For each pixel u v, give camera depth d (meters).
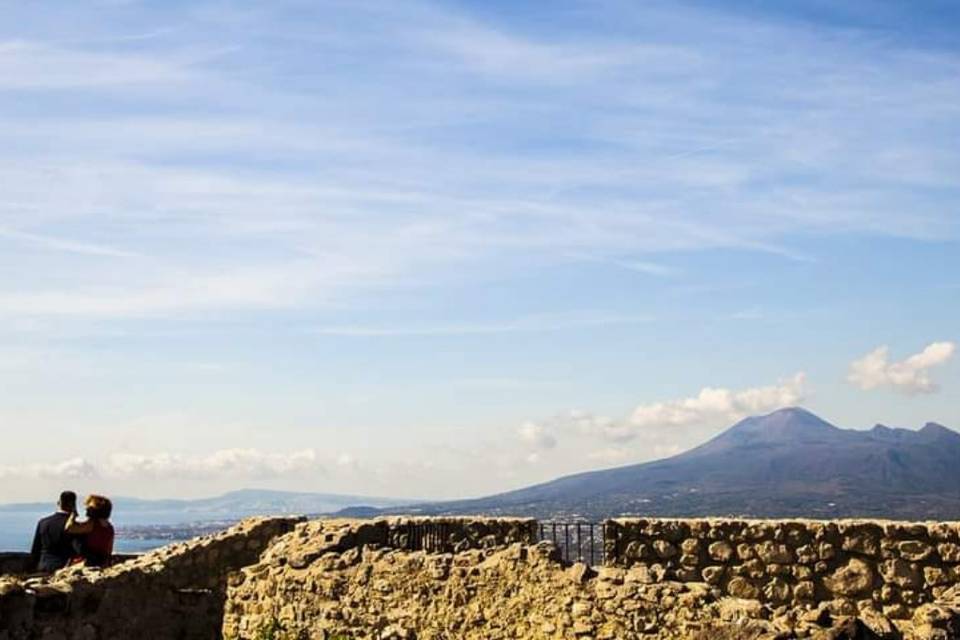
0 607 17.28
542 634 21.28
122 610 21.64
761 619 18.92
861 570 23.31
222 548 27.61
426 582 23.56
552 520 26.27
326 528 26.83
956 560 22.81
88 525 23.36
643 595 20.08
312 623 25.02
